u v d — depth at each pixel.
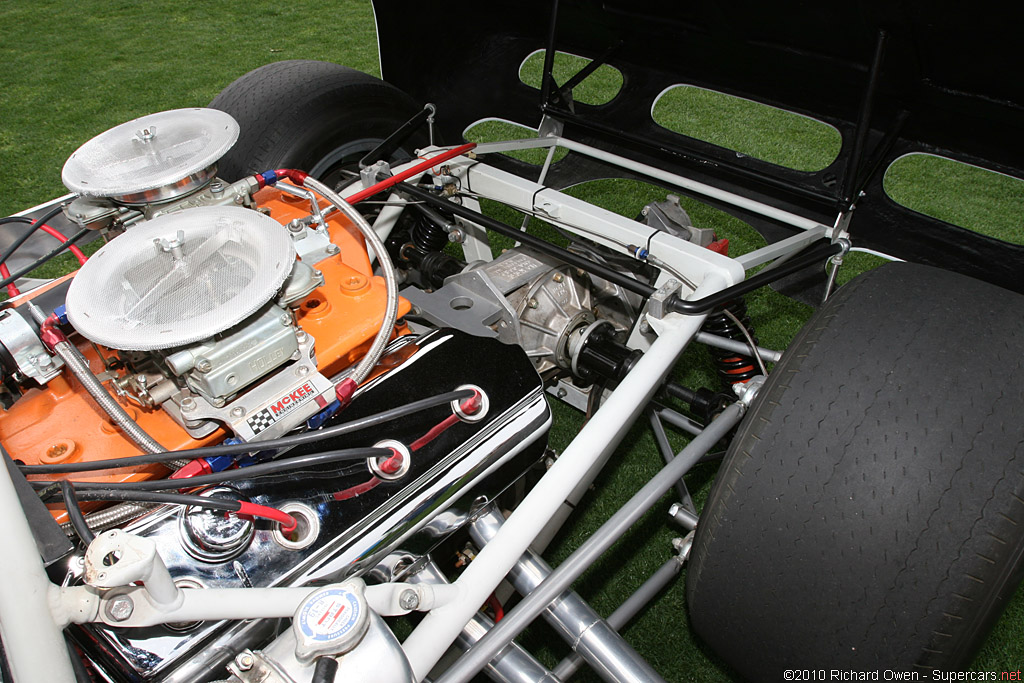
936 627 1.19
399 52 2.78
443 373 1.52
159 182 1.55
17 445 1.35
